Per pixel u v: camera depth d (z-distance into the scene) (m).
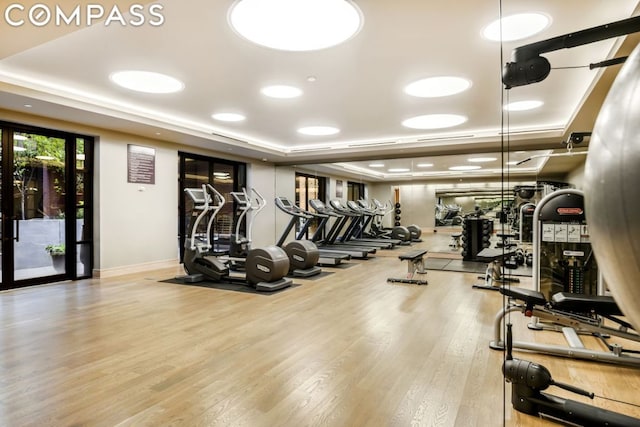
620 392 2.21
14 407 2.01
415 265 5.84
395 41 3.14
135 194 6.21
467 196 7.96
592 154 0.72
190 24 2.86
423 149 7.32
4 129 4.83
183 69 3.78
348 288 5.06
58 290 4.86
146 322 3.51
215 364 2.57
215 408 2.00
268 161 9.04
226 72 3.88
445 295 4.67
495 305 4.19
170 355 2.72
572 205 3.37
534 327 3.36
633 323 0.68
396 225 9.02
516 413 1.96
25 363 2.57
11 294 4.63
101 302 4.25
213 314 3.79
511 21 2.81
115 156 5.91
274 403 2.06
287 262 5.14
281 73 3.90
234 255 6.20
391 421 1.89
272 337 3.12
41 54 3.42
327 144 7.98
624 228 0.62
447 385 2.27
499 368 2.52
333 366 2.54
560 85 4.19
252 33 3.04
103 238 5.76
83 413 1.95
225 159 8.29
